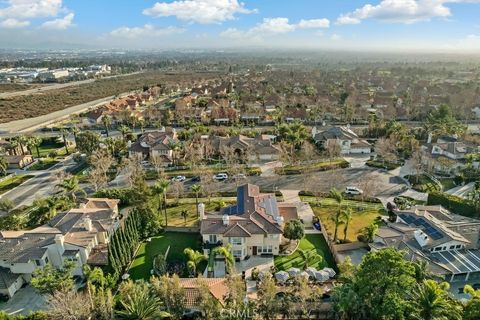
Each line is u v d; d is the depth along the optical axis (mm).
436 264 45812
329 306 39312
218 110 143000
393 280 32938
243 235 51188
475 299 33875
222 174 84125
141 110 165125
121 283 44406
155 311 35219
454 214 63094
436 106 147500
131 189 69062
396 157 92750
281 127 112188
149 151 98562
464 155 88125
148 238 58812
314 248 54844
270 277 43188
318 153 99375
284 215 60750
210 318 35938
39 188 82188
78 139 99688
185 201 72375
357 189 74438
